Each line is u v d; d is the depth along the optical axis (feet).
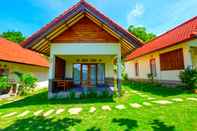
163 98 28.45
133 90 42.57
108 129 15.39
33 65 52.16
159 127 15.34
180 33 43.09
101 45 33.81
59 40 33.86
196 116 17.43
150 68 56.13
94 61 50.26
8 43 57.82
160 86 46.68
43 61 70.08
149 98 29.30
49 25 30.12
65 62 49.67
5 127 16.87
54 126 16.63
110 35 33.99
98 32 34.14
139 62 66.69
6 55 42.24
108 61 50.14
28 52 65.87
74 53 33.63
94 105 24.99
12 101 34.55
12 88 42.93
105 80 49.57
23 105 27.68
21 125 17.26
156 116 18.17
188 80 33.27
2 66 40.40
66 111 22.02
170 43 39.55
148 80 57.41
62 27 32.32
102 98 31.04
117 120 17.51
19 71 47.39
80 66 50.11
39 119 19.04
